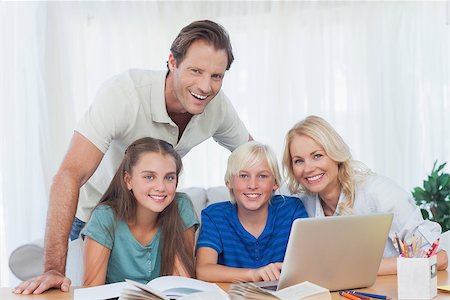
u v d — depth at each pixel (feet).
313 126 7.43
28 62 12.64
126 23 12.84
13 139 12.59
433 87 13.29
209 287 5.92
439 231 7.07
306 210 7.98
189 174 12.82
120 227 7.32
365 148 13.21
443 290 5.96
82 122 7.55
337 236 5.81
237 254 7.52
